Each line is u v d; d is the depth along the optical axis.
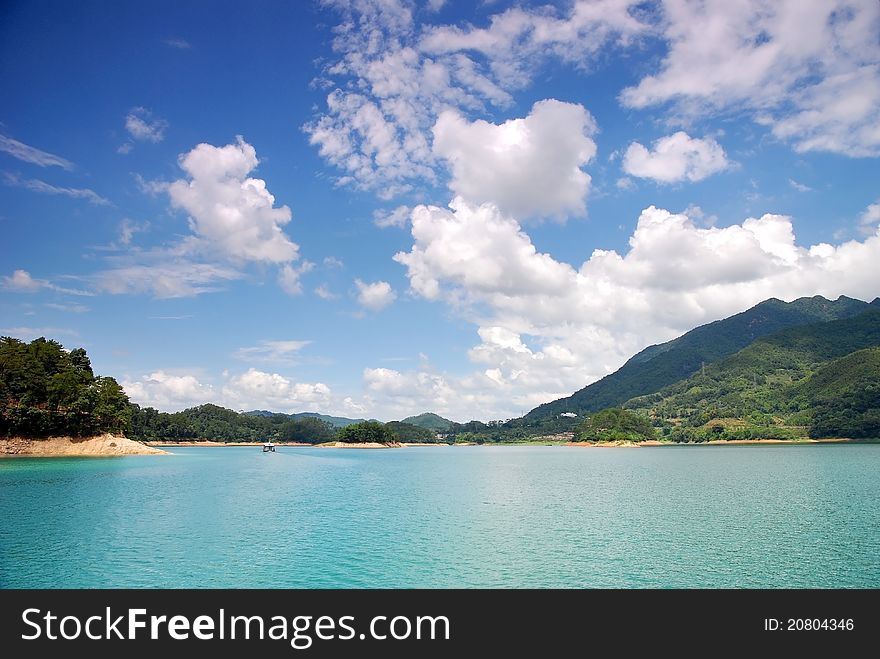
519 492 89.25
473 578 39.16
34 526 54.88
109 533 51.91
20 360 156.38
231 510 66.75
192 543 48.34
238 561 42.84
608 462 183.00
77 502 70.62
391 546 47.72
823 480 102.25
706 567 41.44
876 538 50.19
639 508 69.56
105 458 157.00
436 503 75.75
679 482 103.62
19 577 39.00
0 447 151.38
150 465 137.12
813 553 44.97
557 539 50.44
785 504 71.88
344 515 64.31
